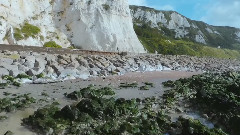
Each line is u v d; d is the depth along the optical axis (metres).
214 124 14.91
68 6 48.06
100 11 50.38
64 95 17.31
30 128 11.88
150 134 12.19
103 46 48.19
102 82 22.80
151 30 111.38
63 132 11.65
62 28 46.00
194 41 133.62
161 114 14.86
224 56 104.31
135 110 14.57
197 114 16.50
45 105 14.73
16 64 21.67
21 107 14.01
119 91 19.86
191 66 42.97
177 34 133.00
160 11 142.62
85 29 47.22
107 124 12.57
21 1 41.03
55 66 23.47
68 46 44.09
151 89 21.67
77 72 24.08
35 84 19.69
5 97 15.47
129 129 12.23
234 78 25.83
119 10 55.28
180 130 13.02
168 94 19.53
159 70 35.81
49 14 45.78
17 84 18.41
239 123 13.77
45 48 30.55
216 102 17.69
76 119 12.70
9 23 36.94
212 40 151.62
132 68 32.31
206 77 24.88
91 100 14.03
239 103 16.64
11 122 12.20
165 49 80.19
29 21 40.91
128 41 54.59
